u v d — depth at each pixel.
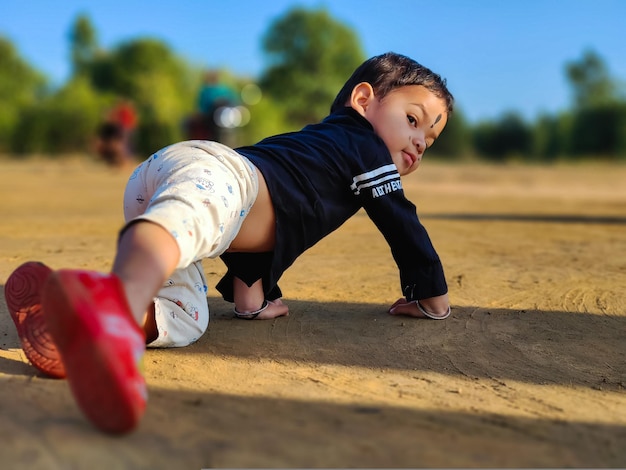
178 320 1.89
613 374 1.82
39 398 1.40
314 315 2.34
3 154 23.81
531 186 11.52
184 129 14.24
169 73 28.03
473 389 1.65
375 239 4.23
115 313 1.24
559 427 1.41
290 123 33.94
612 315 2.41
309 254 3.59
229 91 14.16
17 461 1.12
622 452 1.30
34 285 1.53
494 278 3.00
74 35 33.22
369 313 2.38
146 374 1.66
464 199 8.26
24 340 1.53
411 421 1.40
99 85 28.03
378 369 1.79
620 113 29.53
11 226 4.55
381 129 2.27
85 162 19.86
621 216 6.09
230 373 1.71
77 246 3.64
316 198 2.04
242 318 2.28
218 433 1.27
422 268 2.26
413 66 2.35
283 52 34.50
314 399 1.51
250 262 2.15
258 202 1.94
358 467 1.17
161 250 1.44
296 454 1.20
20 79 26.42
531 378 1.76
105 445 1.18
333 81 34.47
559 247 4.01
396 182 2.17
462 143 32.78
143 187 1.86
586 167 22.14
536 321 2.31
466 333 2.15
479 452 1.26
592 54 30.81
